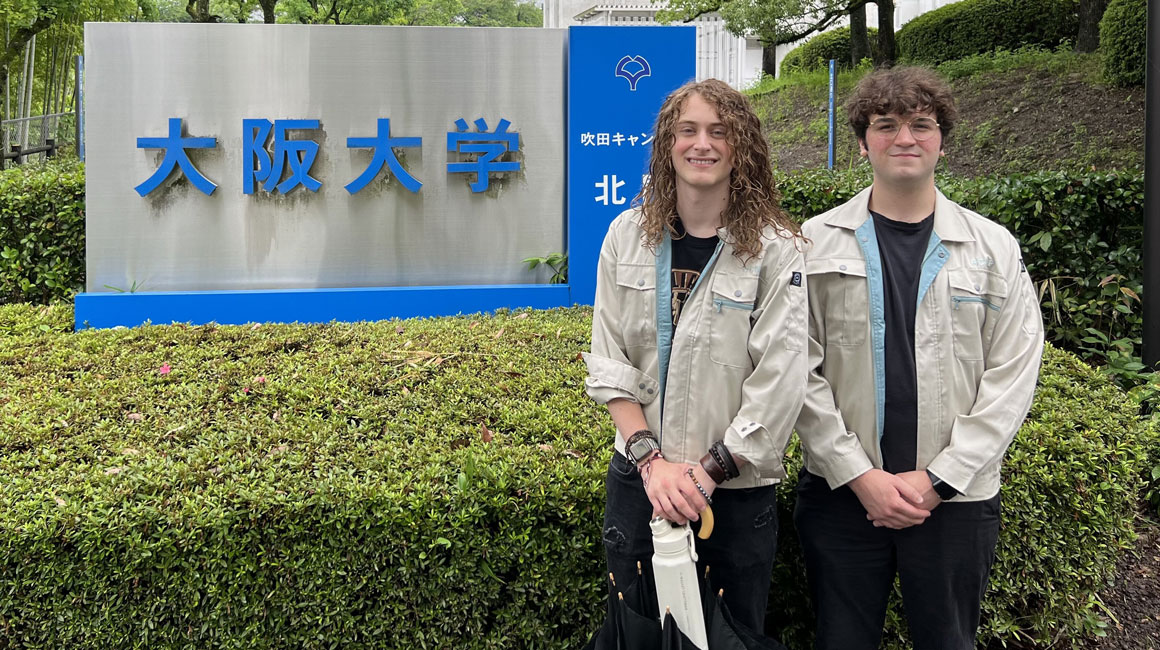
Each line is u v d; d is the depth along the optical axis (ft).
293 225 16.20
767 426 5.72
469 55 16.22
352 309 15.98
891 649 8.15
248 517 7.38
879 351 6.24
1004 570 8.05
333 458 8.30
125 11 56.18
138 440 8.93
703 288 5.94
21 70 62.08
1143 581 10.39
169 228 15.99
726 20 37.93
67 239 17.84
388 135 16.15
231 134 15.94
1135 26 29.53
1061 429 8.81
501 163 16.38
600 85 16.11
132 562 7.29
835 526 6.50
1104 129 28.58
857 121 6.35
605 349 6.24
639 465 5.95
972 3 39.78
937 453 6.19
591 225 16.38
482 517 7.66
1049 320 15.88
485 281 16.69
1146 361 13.46
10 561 7.27
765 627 8.42
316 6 62.13
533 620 7.83
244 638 7.53
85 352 12.26
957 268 6.16
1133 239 15.72
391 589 7.63
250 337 12.86
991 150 30.66
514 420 9.43
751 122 5.87
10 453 8.67
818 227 6.55
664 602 5.76
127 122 15.78
